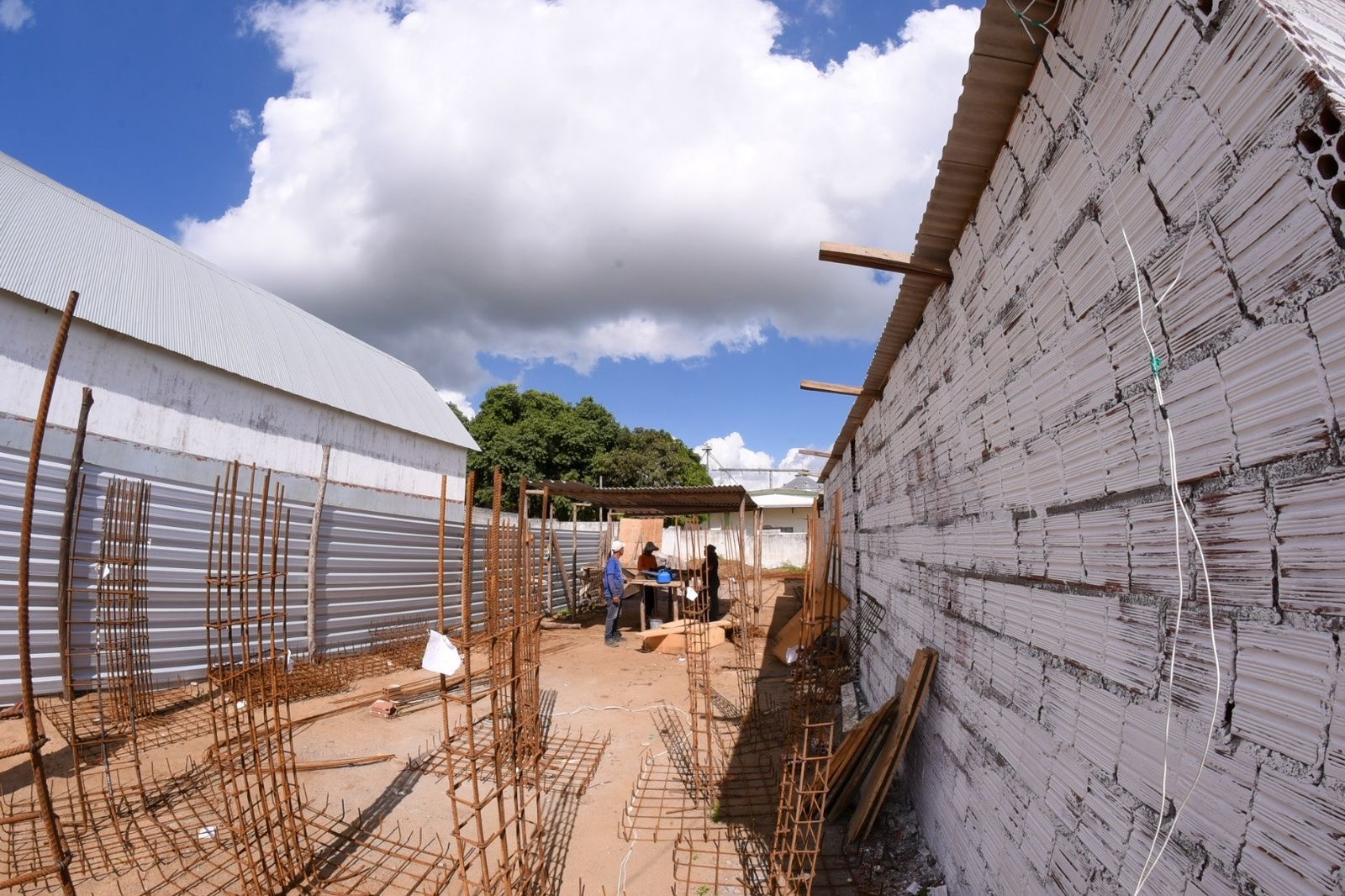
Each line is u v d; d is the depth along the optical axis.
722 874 3.71
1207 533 1.40
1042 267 2.24
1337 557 1.07
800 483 37.59
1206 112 1.36
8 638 6.09
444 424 18.19
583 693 7.61
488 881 2.80
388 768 5.25
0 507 6.07
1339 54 1.19
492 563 3.23
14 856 3.72
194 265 12.70
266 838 4.02
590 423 31.23
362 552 9.23
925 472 4.16
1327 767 1.08
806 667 4.50
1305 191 1.11
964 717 3.15
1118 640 1.76
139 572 6.70
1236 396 1.30
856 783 4.19
